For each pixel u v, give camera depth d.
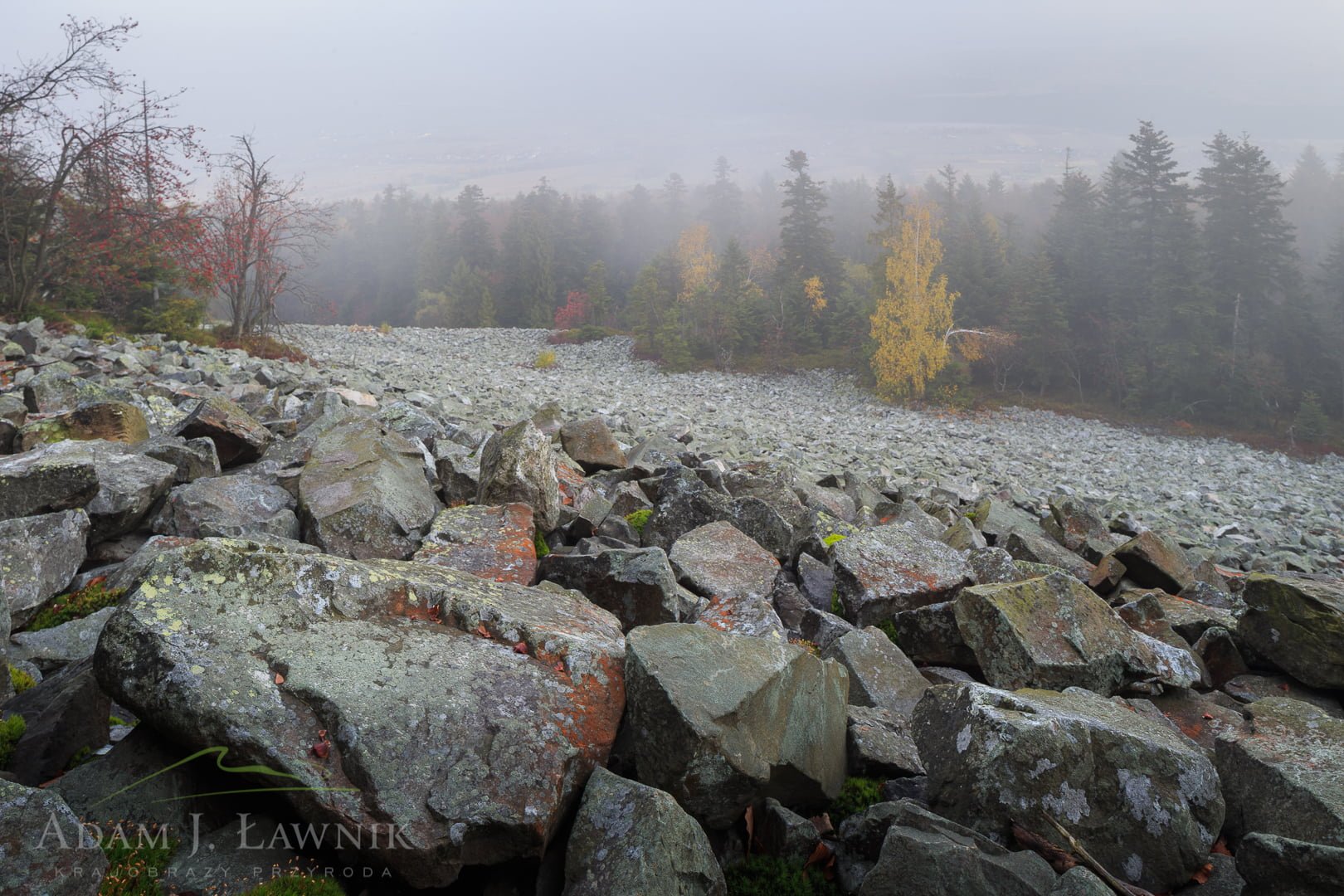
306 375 22.91
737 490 9.86
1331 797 4.02
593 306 97.25
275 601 4.07
